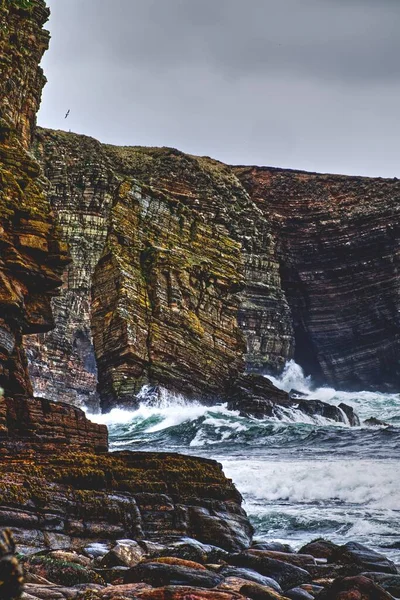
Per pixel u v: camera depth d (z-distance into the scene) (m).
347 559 16.80
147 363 76.44
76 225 97.12
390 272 104.31
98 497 18.80
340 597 12.54
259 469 33.38
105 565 15.21
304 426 63.00
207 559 15.73
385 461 38.97
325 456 44.69
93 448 24.30
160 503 19.73
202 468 21.67
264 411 69.94
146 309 78.44
